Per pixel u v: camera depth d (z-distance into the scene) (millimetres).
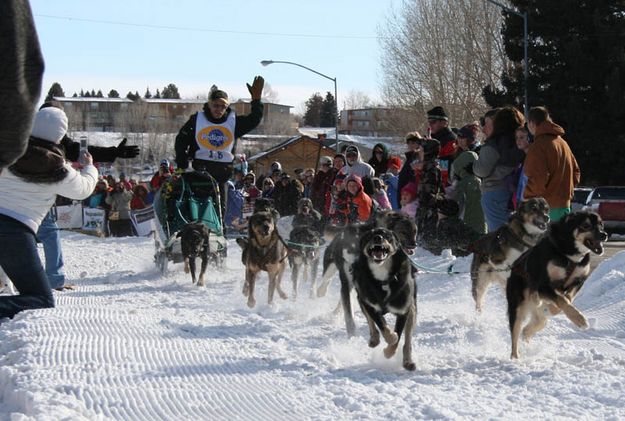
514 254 7156
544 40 33062
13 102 2602
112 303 8266
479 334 6562
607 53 31625
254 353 5715
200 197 10961
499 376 5102
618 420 3992
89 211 21938
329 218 10656
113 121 87125
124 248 15703
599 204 18859
